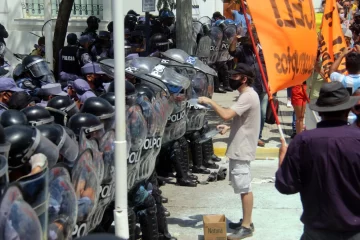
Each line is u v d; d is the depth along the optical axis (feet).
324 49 37.52
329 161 16.35
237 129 26.63
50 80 31.81
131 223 22.80
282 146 22.82
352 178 16.24
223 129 26.91
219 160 40.96
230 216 30.45
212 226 25.82
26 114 20.06
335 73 32.24
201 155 38.29
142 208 24.26
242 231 27.04
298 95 41.81
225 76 66.13
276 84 24.61
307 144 16.76
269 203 32.48
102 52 49.11
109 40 49.62
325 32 37.55
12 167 14.97
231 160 26.94
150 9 47.52
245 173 26.76
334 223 16.35
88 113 20.85
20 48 72.74
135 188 23.79
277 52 24.72
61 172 15.72
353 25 44.70
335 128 16.84
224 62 65.51
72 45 46.39
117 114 19.02
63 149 17.26
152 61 30.27
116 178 19.31
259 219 29.89
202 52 60.64
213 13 82.07
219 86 66.95
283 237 27.45
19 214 12.23
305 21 25.75
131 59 30.76
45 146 15.44
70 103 24.30
